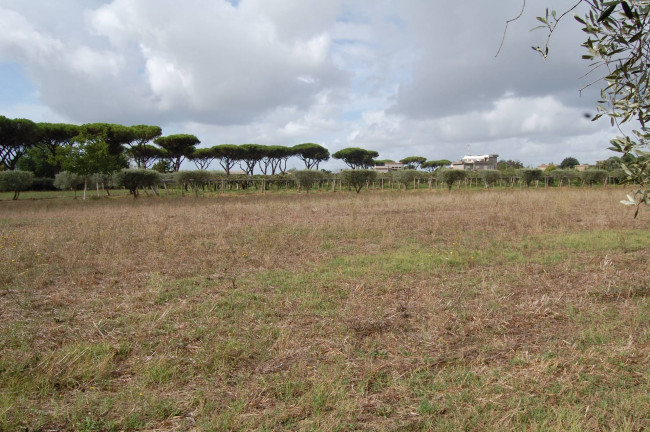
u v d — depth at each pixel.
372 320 4.63
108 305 5.21
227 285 5.98
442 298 5.34
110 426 2.78
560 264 7.04
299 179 32.62
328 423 2.77
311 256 8.02
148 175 29.34
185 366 3.62
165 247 8.87
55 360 3.61
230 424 2.78
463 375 3.38
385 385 3.30
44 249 8.62
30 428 2.76
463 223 12.23
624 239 9.12
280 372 3.51
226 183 42.28
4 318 4.76
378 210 16.28
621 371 3.40
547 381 3.26
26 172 29.44
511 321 4.56
